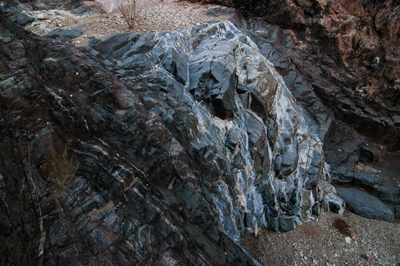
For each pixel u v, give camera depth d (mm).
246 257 4914
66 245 3312
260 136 6508
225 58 6461
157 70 6027
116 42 6082
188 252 4074
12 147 3500
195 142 5465
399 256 6332
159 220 3984
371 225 7105
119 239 3564
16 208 3141
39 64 4477
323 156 8102
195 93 6043
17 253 2863
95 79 4781
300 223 6820
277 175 7066
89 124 4398
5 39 4176
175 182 4812
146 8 8508
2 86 3707
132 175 4176
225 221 5477
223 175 5730
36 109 3992
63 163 3939
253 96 6582
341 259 6191
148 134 4723
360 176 8242
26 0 6797
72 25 6594
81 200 3789
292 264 5965
